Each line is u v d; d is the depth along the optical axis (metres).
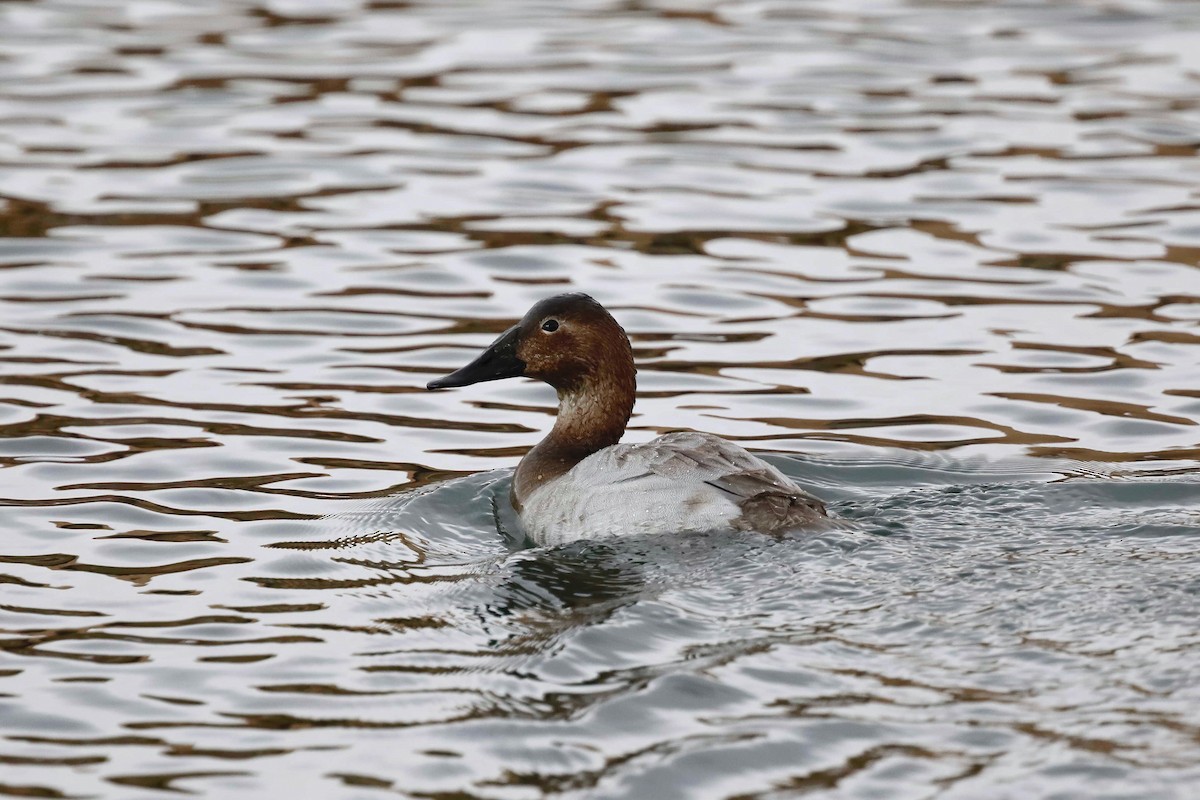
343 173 22.89
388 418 15.79
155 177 22.66
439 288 19.20
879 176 22.62
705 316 18.39
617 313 18.38
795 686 9.51
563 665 9.93
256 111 25.25
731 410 15.92
